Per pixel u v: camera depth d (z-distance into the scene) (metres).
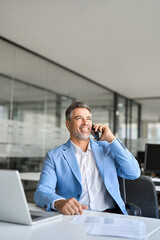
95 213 1.45
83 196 1.90
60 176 1.84
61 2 3.70
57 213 1.38
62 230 1.11
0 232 1.07
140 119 9.97
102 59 6.04
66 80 6.80
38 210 1.53
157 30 4.45
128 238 1.02
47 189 1.71
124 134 9.95
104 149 2.00
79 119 1.97
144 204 2.60
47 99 6.12
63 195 1.85
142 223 1.22
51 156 1.89
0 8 3.93
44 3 3.75
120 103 9.64
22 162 5.40
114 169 1.93
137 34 4.65
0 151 4.92
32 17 4.18
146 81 7.75
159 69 6.59
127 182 2.64
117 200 1.81
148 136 9.78
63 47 5.40
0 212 1.23
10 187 1.17
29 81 5.62
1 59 5.01
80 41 5.07
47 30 4.64
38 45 5.34
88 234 1.05
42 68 6.00
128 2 3.62
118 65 6.41
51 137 6.20
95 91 8.09
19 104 5.35
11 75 5.20
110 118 8.90
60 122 6.52
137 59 5.94
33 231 1.09
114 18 4.11
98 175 1.94
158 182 3.48
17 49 5.36
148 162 4.27
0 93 4.95
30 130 5.61
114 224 1.20
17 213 1.18
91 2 3.67
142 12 3.87
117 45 5.20
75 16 4.10
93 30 4.57
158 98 9.81
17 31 4.72
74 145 1.99
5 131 5.03
